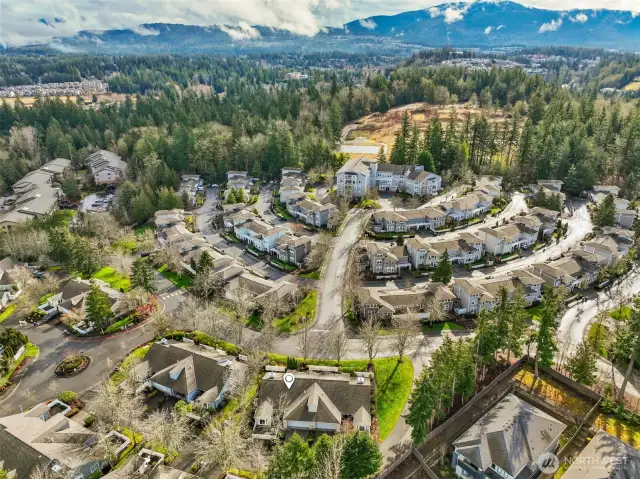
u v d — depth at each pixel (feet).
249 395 274.57
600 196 548.31
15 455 223.51
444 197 570.87
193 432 251.39
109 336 336.29
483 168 628.28
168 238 467.93
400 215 488.02
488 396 274.16
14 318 362.33
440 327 341.00
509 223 469.98
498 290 356.79
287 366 294.46
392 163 636.07
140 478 220.23
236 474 225.97
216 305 371.15
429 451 238.07
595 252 419.74
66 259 441.27
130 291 373.61
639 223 469.98
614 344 290.15
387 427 252.83
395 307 348.79
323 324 345.10
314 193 593.83
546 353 280.10
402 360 304.50
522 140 613.93
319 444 212.64
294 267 427.74
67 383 290.35
